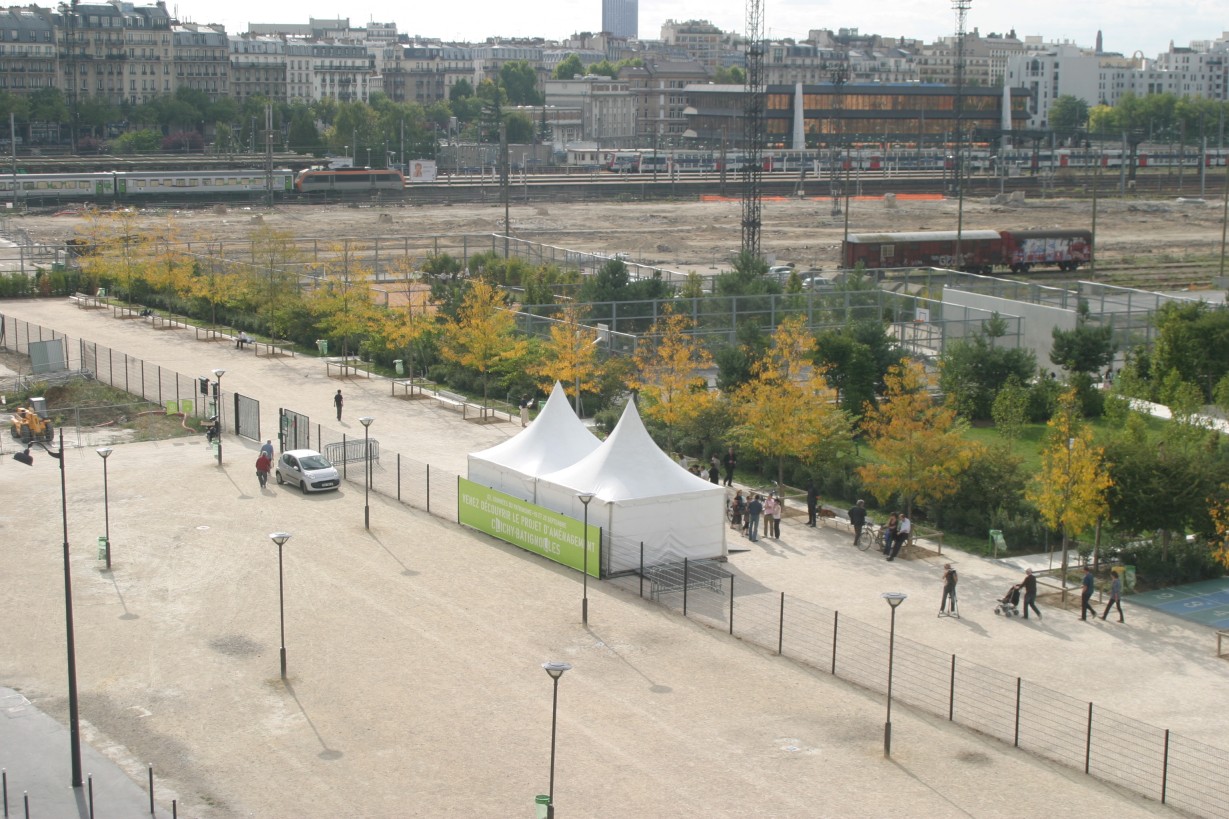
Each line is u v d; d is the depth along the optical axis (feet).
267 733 147.84
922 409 237.25
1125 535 218.38
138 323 443.73
